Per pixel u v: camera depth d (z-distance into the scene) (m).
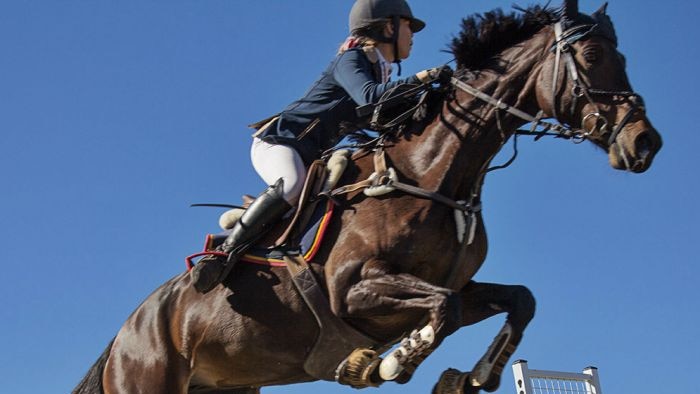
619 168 4.51
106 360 5.54
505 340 4.71
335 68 5.05
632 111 4.50
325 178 4.95
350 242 4.74
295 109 5.12
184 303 5.29
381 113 4.96
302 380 5.16
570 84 4.63
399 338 4.93
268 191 5.00
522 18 4.89
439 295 4.48
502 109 4.79
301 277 4.85
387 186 4.75
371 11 5.15
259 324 5.00
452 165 4.77
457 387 4.73
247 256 5.07
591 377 8.03
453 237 4.72
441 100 4.95
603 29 4.70
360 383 4.75
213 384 5.39
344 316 4.73
